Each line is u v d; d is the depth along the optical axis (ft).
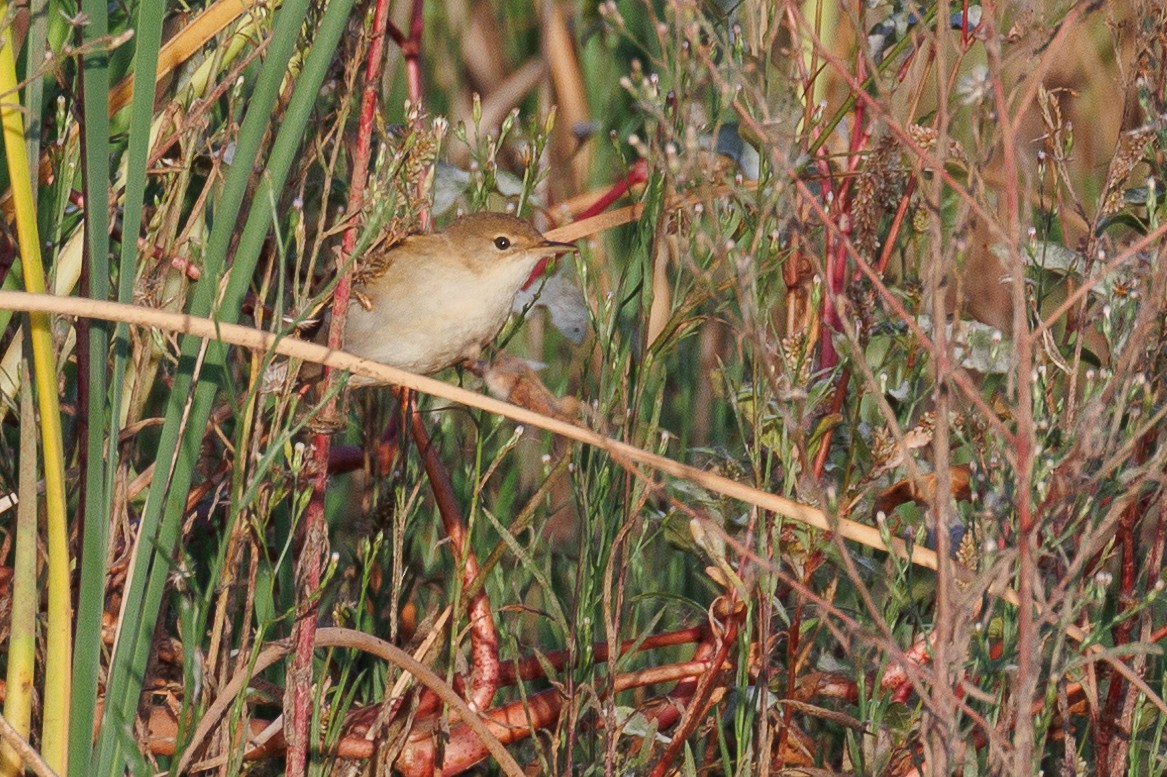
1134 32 19.77
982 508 17.29
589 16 35.12
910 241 23.04
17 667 16.83
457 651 22.07
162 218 19.93
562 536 30.12
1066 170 21.15
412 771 21.71
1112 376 16.22
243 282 17.02
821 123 22.81
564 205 27.14
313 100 17.28
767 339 19.88
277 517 22.27
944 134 14.44
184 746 16.75
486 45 40.65
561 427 16.85
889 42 22.21
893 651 15.39
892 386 22.18
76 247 21.59
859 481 20.12
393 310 23.89
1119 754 20.35
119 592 20.26
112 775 16.43
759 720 19.53
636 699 26.37
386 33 22.72
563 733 20.88
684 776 21.20
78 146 18.92
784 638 23.21
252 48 20.71
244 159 16.93
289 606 22.34
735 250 17.85
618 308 20.04
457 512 23.12
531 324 31.09
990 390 22.93
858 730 20.66
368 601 24.26
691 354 31.81
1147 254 19.39
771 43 18.94
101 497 16.12
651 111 16.99
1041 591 15.01
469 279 23.98
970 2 21.24
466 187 24.30
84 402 17.34
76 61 17.71
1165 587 18.40
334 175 23.43
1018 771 14.70
